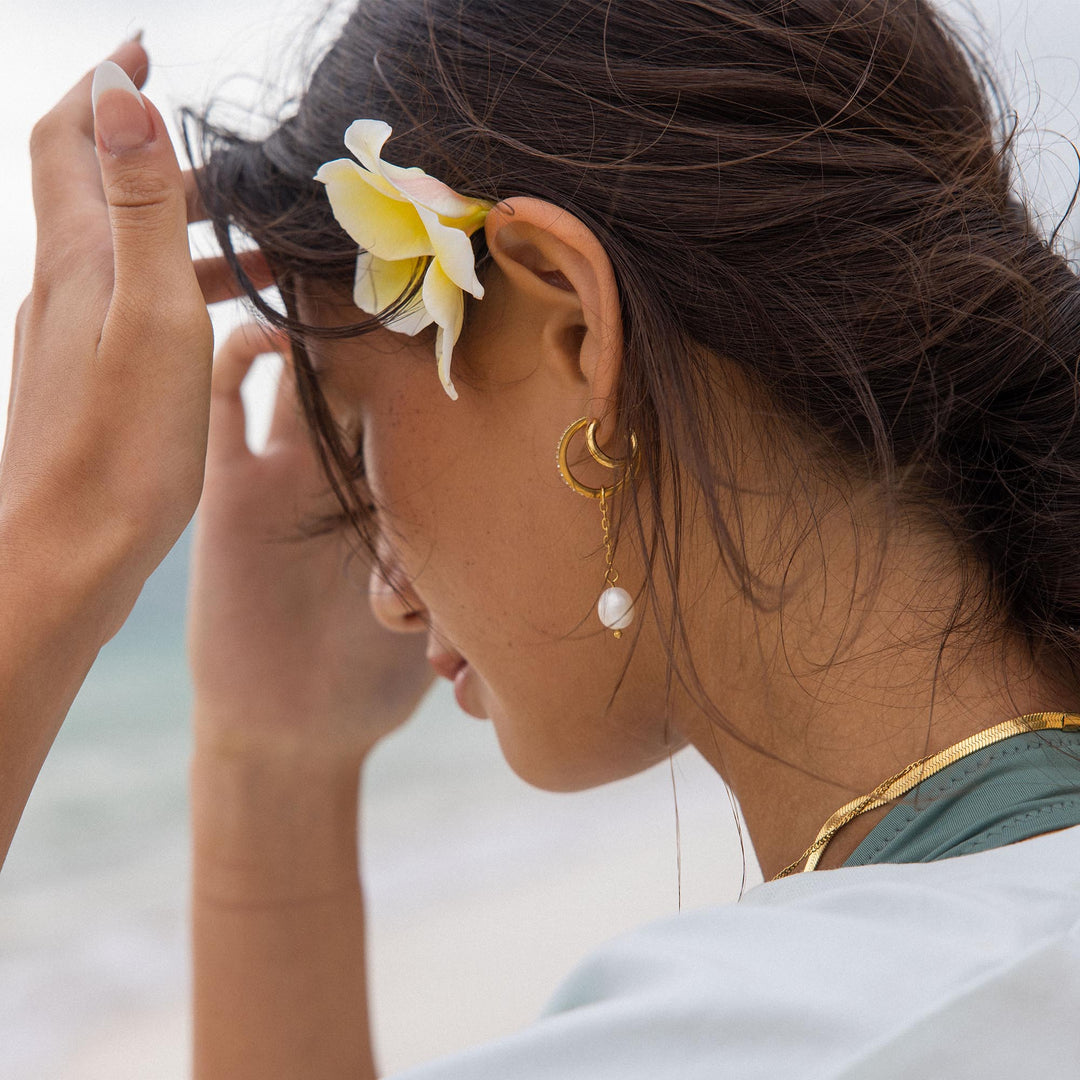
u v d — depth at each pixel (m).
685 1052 0.51
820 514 0.74
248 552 1.40
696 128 0.75
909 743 0.71
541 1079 0.51
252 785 1.37
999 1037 0.49
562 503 0.83
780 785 0.76
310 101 0.89
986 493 0.75
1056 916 0.55
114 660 9.56
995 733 0.69
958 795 0.67
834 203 0.75
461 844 6.01
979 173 0.79
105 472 0.77
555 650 0.86
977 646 0.72
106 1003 4.03
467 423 0.85
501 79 0.79
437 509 0.87
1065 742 0.69
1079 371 0.75
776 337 0.74
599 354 0.76
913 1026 0.49
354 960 1.38
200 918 1.36
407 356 0.86
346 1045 1.35
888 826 0.68
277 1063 1.32
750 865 4.47
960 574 0.73
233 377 1.40
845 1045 0.50
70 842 6.34
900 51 0.79
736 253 0.75
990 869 0.60
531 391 0.82
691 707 0.83
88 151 0.91
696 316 0.75
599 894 4.62
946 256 0.74
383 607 1.11
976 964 0.52
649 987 0.56
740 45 0.77
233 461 1.42
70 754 7.77
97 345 0.79
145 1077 3.40
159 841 6.41
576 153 0.77
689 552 0.78
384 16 0.86
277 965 1.35
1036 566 0.73
